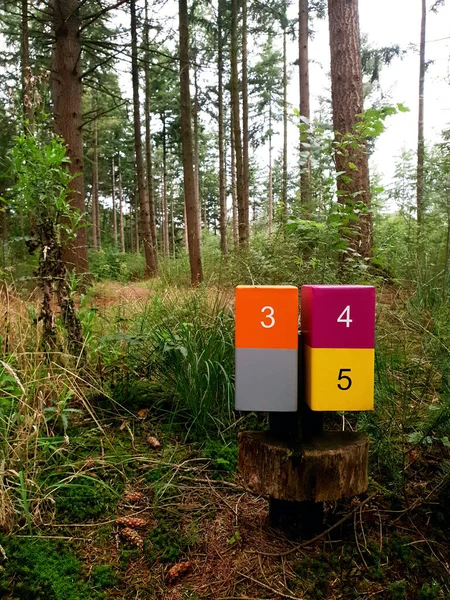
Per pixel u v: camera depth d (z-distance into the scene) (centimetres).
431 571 135
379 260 338
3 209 270
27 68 240
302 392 143
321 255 338
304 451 138
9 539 145
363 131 306
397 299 359
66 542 146
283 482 139
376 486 173
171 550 142
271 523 155
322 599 126
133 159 2953
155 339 261
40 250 230
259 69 1886
